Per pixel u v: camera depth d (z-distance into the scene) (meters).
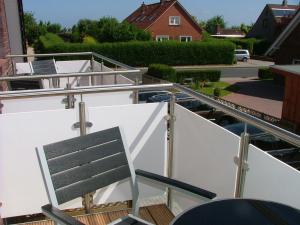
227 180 1.98
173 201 2.66
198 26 35.84
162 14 34.81
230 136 1.93
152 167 2.71
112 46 27.16
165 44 28.41
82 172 1.88
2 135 2.29
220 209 1.41
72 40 31.50
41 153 1.75
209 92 19.23
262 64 32.22
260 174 1.71
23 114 2.29
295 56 18.16
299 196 1.47
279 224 1.31
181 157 2.56
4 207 2.43
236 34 61.94
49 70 5.71
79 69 6.75
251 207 1.42
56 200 1.74
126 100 3.33
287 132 1.51
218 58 30.22
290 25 17.66
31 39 39.06
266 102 16.56
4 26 5.35
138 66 28.28
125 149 2.07
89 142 1.93
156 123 2.63
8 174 2.38
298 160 4.89
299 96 11.82
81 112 2.40
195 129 2.31
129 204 2.83
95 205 2.76
